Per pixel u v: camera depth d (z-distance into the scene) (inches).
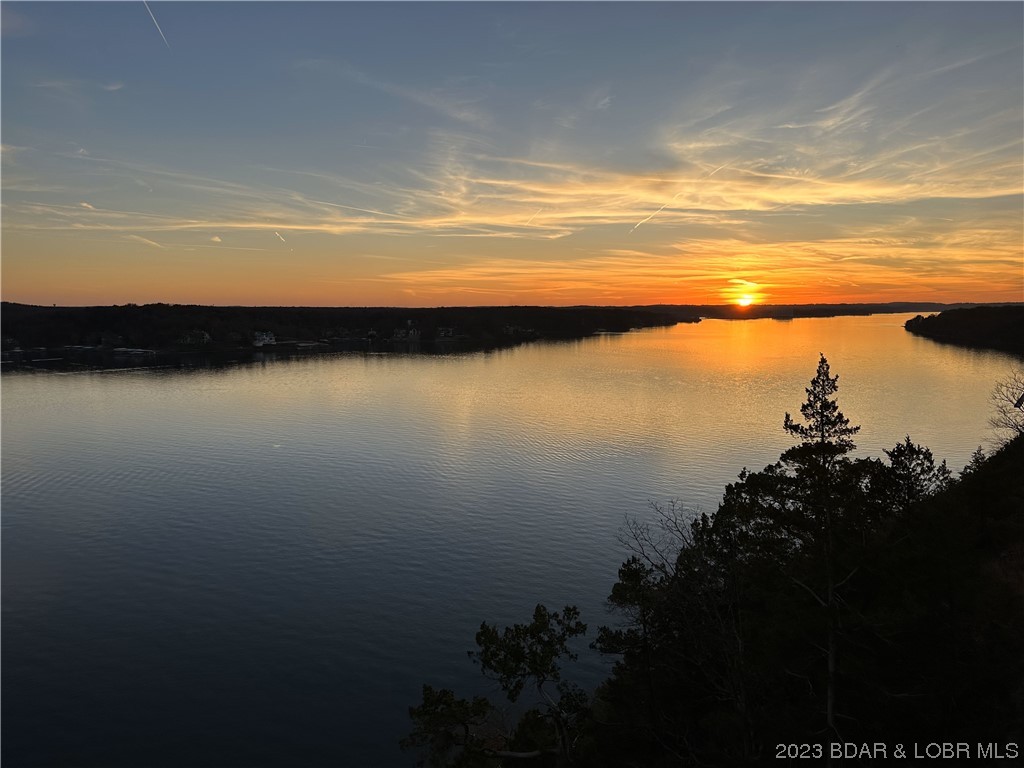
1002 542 1229.1
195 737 1550.2
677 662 1034.7
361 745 1524.4
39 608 2181.3
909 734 803.4
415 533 2829.7
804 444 975.6
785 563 986.7
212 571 2463.1
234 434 4827.8
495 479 3612.2
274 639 1985.7
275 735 1558.8
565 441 4498.0
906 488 987.9
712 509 3046.3
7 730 1569.9
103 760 1476.4
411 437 4699.8
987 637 845.2
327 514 3075.8
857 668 800.3
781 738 824.9
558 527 2878.9
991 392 6117.1
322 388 7268.7
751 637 924.0
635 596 1089.4
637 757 1034.7
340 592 2289.6
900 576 834.8
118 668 1835.6
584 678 1732.3
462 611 2155.5
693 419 5241.1
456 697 1691.7
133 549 2674.7
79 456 4185.5
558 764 1155.3
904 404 5531.5
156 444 4517.7
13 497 3351.4
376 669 1831.9
